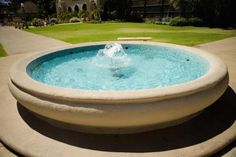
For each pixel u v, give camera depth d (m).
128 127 3.47
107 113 3.16
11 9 61.06
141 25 24.61
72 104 3.25
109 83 5.51
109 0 33.25
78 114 3.26
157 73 6.14
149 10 30.80
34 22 32.62
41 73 6.42
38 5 53.16
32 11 52.22
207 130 3.69
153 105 3.15
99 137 3.55
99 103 3.17
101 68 6.72
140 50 8.63
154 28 21.28
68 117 3.35
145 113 3.17
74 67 6.97
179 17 24.44
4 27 31.88
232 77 6.36
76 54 8.34
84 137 3.58
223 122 3.91
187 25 23.56
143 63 7.13
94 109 3.18
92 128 3.58
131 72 6.29
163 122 3.52
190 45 11.63
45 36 18.19
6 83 6.77
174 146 3.33
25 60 6.03
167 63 7.07
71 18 37.56
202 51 6.47
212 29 19.66
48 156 3.23
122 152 3.24
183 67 6.55
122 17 32.94
